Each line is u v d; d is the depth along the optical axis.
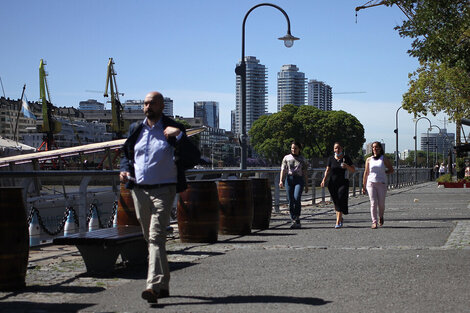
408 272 6.91
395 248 9.09
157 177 5.69
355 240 10.34
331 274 6.87
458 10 14.98
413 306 5.21
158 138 5.77
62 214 9.05
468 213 16.33
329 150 126.19
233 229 11.46
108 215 10.01
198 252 8.98
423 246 9.30
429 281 6.36
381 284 6.22
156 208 5.68
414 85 41.28
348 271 7.05
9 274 6.15
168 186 5.71
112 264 7.23
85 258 7.19
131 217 8.77
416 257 8.09
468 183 41.50
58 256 8.61
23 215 6.31
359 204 21.62
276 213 17.56
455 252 8.55
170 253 8.91
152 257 5.59
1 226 6.12
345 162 12.77
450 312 4.98
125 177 5.84
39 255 8.65
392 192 33.44
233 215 11.44
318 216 16.23
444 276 6.64
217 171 13.89
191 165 5.82
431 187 43.22
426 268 7.17
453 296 5.60
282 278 6.66
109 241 6.83
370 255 8.37
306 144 127.62
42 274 7.13
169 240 10.63
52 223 8.82
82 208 9.20
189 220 10.12
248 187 11.63
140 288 6.27
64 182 9.11
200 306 5.35
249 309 5.20
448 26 14.80
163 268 5.62
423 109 41.06
